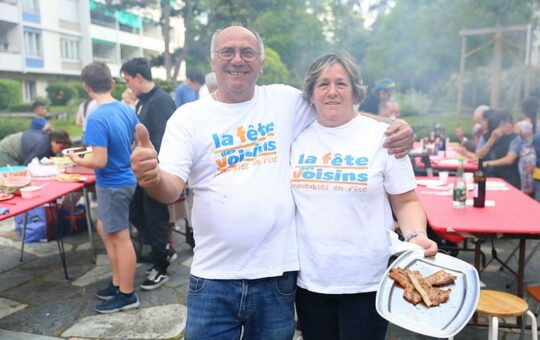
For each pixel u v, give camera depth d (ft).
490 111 17.47
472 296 4.83
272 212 5.44
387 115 17.30
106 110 9.88
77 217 16.37
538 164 14.76
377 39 60.44
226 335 5.63
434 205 10.11
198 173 5.48
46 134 16.25
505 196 10.98
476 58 39.75
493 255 11.77
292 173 5.75
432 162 17.30
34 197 10.82
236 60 5.23
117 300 10.53
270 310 5.68
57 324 9.98
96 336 9.44
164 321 10.04
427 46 44.21
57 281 12.36
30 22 68.80
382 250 5.56
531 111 15.70
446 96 49.55
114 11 68.39
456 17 38.01
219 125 5.41
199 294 5.61
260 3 74.08
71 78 78.89
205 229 5.51
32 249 14.89
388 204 5.74
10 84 51.01
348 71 5.54
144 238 12.04
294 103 5.94
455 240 11.34
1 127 36.29
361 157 5.49
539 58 37.60
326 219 5.50
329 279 5.54
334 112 5.55
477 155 16.63
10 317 10.31
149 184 4.50
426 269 5.41
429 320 4.62
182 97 22.13
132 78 11.84
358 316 5.68
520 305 7.59
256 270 5.49
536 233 8.10
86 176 13.39
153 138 11.90
